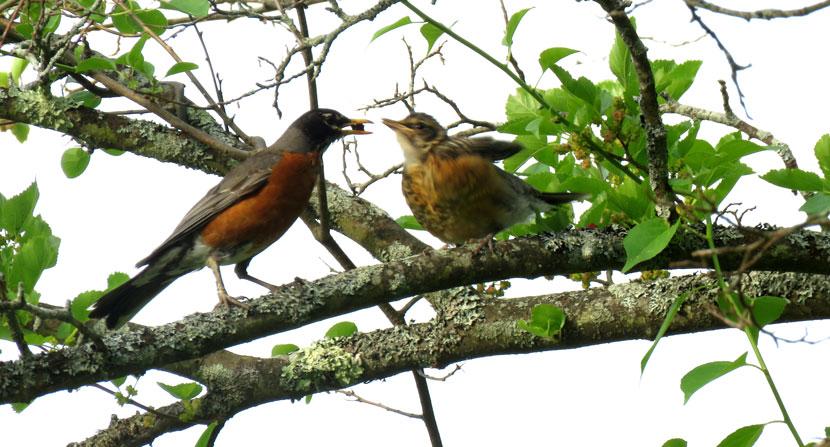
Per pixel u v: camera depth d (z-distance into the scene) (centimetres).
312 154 1146
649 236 744
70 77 1198
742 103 664
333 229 1191
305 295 876
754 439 680
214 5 954
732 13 624
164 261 1102
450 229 1079
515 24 810
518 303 988
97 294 891
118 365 834
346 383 978
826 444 554
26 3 997
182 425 966
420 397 1098
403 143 1066
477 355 980
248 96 945
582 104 852
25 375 814
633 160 830
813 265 862
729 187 823
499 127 876
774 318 726
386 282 882
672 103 1032
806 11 603
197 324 859
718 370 674
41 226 928
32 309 781
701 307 921
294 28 904
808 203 767
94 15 1036
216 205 1100
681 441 750
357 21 861
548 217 957
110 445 959
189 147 1170
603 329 946
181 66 994
